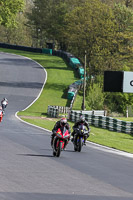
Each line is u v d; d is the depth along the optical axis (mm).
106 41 199750
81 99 171750
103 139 71188
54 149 43500
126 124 89500
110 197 24703
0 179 27766
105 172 35062
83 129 50938
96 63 193125
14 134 67625
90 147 57969
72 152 49688
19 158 39562
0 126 81938
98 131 88062
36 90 180875
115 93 166750
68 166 36875
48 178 29688
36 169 33594
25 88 182250
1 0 187625
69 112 115188
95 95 158000
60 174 31938
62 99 168750
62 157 43312
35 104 153125
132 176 34031
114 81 63875
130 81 64062
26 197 22844
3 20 190000
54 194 24281
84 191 25953
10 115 114875
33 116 119625
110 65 195750
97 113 124688
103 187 27938
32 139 61625
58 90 184125
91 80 182750
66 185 27547
